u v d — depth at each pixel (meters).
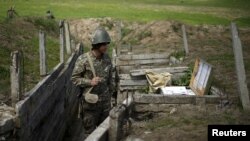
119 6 49.38
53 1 51.25
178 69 11.69
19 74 7.14
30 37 18.31
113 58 14.15
